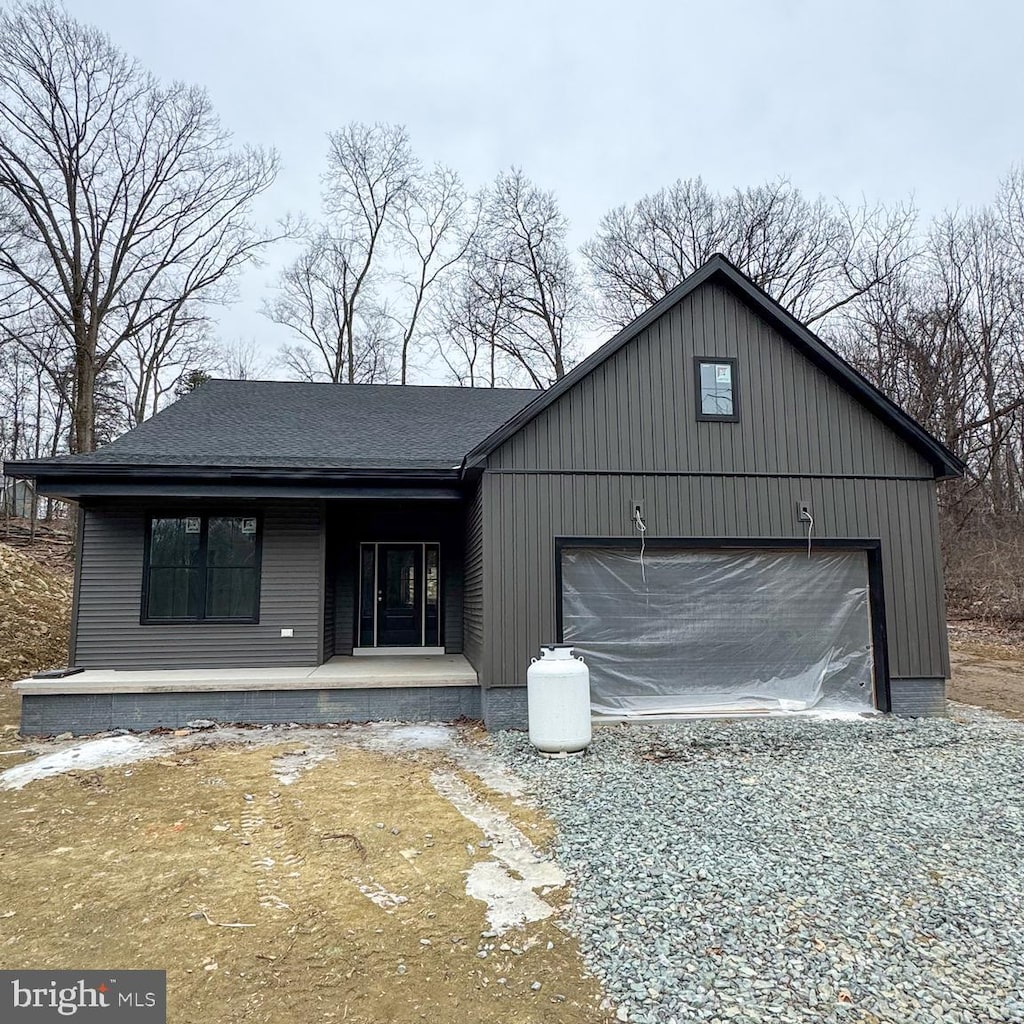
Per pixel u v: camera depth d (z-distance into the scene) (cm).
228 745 680
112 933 325
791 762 615
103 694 747
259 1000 274
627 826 455
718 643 810
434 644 1023
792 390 834
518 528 771
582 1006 270
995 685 1034
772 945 309
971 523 1969
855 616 828
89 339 1766
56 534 2239
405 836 445
